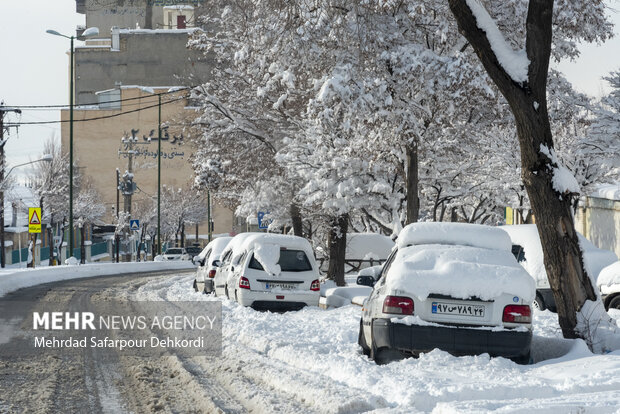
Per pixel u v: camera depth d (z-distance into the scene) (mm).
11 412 12961
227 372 16578
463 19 20078
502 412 10867
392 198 44438
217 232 190000
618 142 47406
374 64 35125
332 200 44375
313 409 12516
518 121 19938
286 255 33562
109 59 188500
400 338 16609
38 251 146500
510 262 17719
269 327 24562
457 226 19016
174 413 12891
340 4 33531
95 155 185750
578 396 12508
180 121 63188
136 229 106125
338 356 17422
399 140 35656
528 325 16672
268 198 59031
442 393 12797
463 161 45406
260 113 57219
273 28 34781
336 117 34812
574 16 35500
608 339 19375
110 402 13812
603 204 61125
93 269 84562
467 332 16484
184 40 187125
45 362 18375
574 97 46094
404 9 36219
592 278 19984
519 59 19797
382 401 12570
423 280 16719
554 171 19812
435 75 34281
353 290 40969
